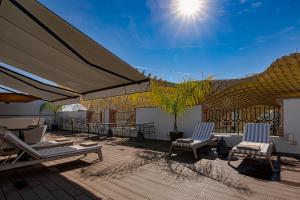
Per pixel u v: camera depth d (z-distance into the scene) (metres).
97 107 19.67
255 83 12.72
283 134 7.95
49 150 6.16
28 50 5.56
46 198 4.14
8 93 11.32
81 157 7.45
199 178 5.16
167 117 11.84
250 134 7.50
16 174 5.57
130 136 13.70
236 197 4.10
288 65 9.70
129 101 15.85
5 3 3.56
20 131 9.71
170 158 7.23
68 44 4.58
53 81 7.96
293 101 7.80
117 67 5.21
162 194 4.27
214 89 11.73
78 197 4.16
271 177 5.19
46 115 23.20
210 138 8.34
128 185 4.75
